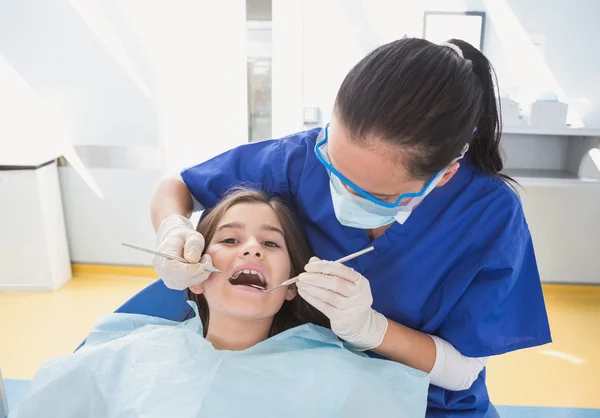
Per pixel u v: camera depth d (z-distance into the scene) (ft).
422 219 3.58
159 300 4.24
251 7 9.67
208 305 3.94
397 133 2.49
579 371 7.95
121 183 10.66
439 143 2.57
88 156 10.58
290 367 3.39
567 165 10.59
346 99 2.60
